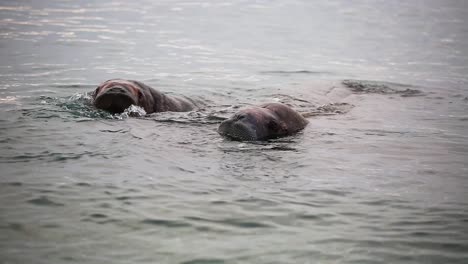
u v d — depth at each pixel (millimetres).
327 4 62938
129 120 18406
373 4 63562
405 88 28078
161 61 33219
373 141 17094
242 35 43750
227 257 9070
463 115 21797
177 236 9742
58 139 15617
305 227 10297
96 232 9766
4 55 31953
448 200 11852
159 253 9117
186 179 12703
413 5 63125
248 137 16672
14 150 14367
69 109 19438
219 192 11938
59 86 24922
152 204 11094
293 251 9328
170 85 27062
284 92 25641
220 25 47812
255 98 24188
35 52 33219
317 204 11453
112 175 12703
